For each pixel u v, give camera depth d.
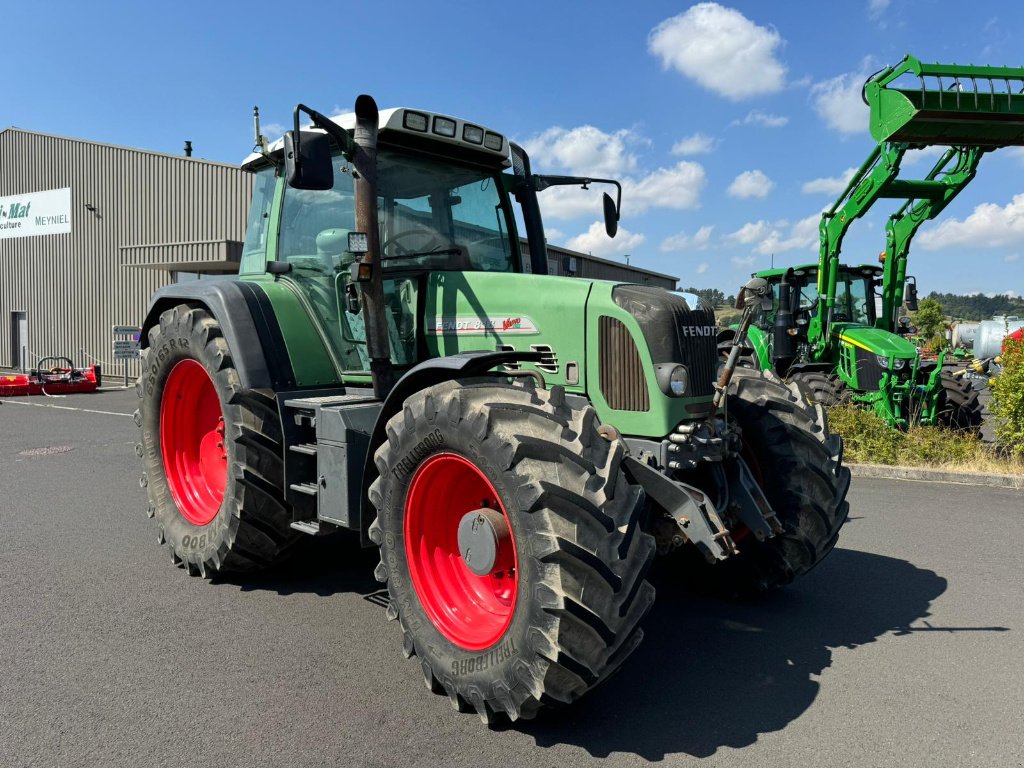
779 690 3.01
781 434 3.84
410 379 3.11
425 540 3.05
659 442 3.06
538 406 2.65
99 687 2.93
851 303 10.70
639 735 2.64
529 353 3.12
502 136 4.17
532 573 2.47
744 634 3.60
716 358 3.36
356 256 3.53
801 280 10.81
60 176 23.69
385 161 3.89
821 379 9.62
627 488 2.63
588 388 3.24
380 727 2.67
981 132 7.88
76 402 14.22
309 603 3.91
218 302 4.04
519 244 4.51
